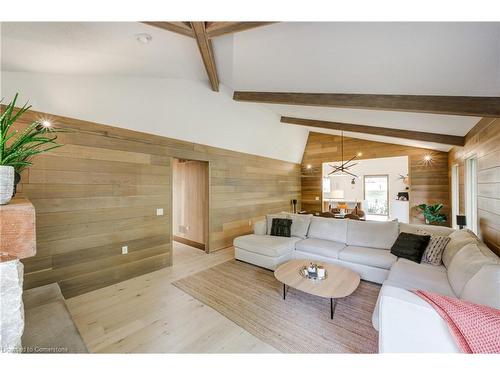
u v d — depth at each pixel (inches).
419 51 63.9
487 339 37.4
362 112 146.0
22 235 27.7
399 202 237.5
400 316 46.5
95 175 109.8
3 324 27.1
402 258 108.3
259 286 112.9
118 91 108.9
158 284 115.6
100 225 111.8
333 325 80.8
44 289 78.9
